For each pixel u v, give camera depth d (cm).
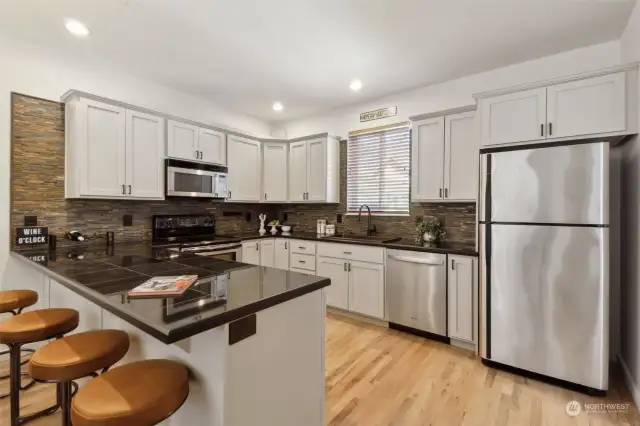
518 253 224
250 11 216
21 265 251
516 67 294
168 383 104
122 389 100
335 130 434
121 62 294
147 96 336
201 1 205
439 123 311
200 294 125
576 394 204
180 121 339
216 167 374
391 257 313
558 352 212
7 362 247
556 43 257
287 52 274
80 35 247
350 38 250
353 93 371
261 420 120
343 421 179
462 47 264
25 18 225
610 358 247
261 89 360
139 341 147
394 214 380
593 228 199
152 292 125
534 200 217
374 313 326
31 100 259
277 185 446
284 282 145
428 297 289
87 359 123
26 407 191
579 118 215
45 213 268
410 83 341
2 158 247
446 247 290
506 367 234
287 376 132
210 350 111
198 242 333
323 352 152
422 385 216
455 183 300
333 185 420
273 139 444
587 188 200
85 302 191
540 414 185
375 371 235
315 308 148
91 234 298
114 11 217
